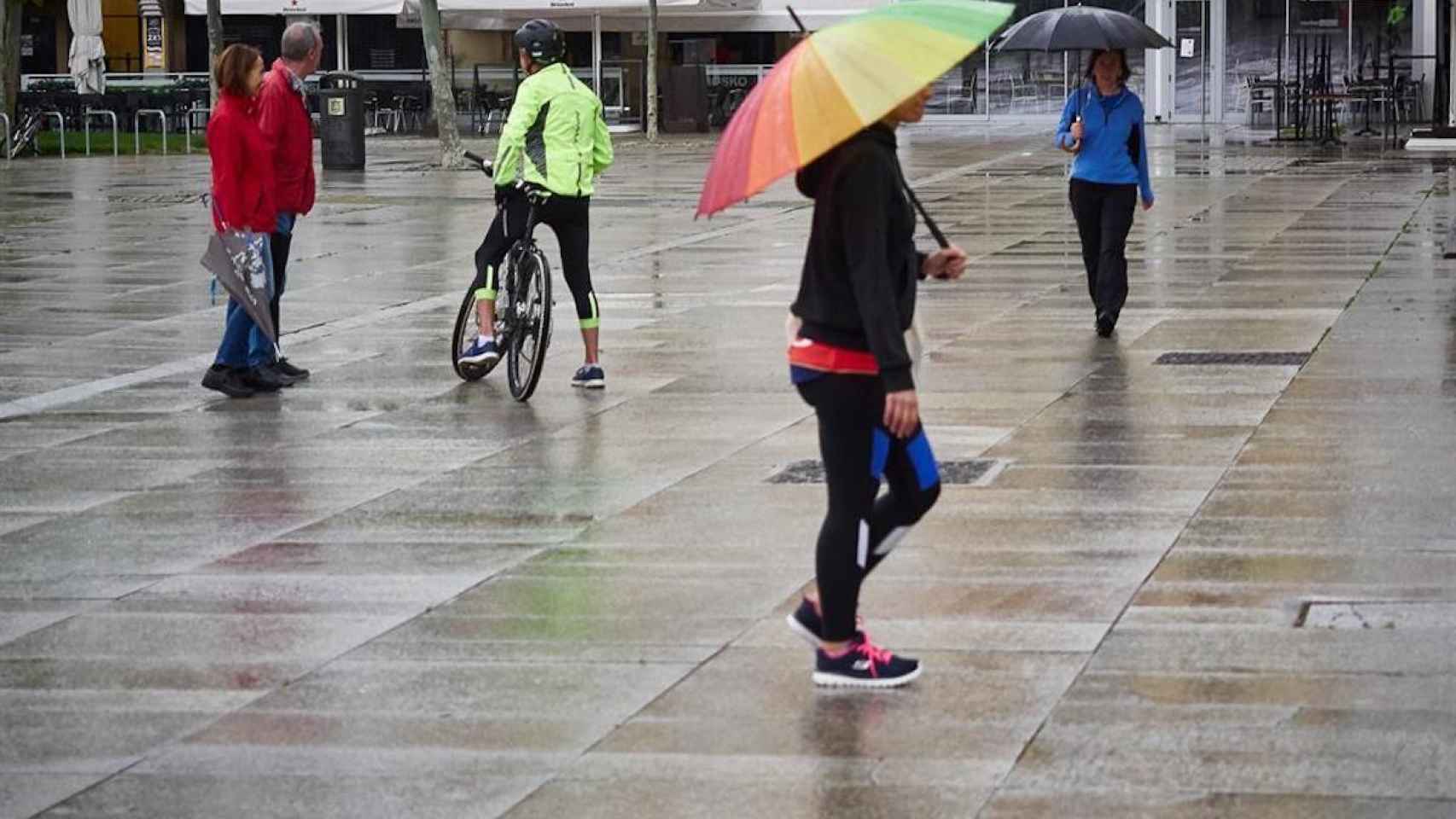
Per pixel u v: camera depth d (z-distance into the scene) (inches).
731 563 331.9
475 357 507.8
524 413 478.6
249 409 493.7
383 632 296.5
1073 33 568.1
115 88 1956.2
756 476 400.5
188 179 1352.1
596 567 331.3
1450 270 713.0
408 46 2183.8
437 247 895.1
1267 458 401.7
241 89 501.0
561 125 494.9
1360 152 1465.3
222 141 498.0
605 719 254.7
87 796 233.1
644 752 242.5
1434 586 305.9
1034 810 219.5
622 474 405.4
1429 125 1804.9
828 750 241.1
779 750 241.6
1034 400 473.1
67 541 359.6
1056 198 1110.4
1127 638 282.4
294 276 787.4
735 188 243.3
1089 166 572.1
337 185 1294.3
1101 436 428.5
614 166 1459.2
